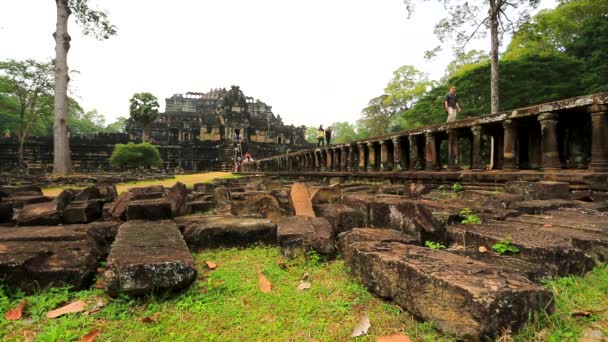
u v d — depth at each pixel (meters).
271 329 2.19
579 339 1.85
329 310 2.42
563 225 3.62
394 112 50.38
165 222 4.26
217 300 2.63
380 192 7.87
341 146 15.42
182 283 2.63
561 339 1.84
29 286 2.69
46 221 4.82
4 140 42.03
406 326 2.16
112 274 2.54
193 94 79.88
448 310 1.99
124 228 3.87
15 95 39.00
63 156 20.78
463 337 1.89
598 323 1.99
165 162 52.81
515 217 4.24
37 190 8.05
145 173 32.53
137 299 2.58
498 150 9.54
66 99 21.08
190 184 15.87
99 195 6.59
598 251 2.93
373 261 2.68
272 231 4.43
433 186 8.89
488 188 7.36
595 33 24.27
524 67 21.48
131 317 2.37
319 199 6.43
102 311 2.43
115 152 38.72
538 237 3.11
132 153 38.41
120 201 5.39
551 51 24.06
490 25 16.19
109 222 4.71
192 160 53.97
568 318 2.03
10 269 2.65
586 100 5.84
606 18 24.16
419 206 3.75
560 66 21.27
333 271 3.26
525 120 7.45
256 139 63.12
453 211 4.36
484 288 1.92
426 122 30.84
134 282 2.53
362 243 3.12
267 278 3.10
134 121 59.03
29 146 42.22
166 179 22.62
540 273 2.52
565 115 6.82
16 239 3.38
